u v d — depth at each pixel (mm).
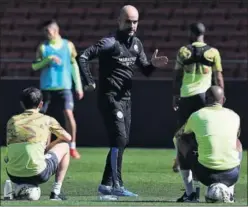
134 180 42812
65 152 31656
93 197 35750
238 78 59156
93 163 49781
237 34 68125
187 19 69500
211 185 29734
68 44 48469
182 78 39062
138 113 58531
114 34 34406
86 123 58469
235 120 30188
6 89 58781
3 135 59031
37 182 30766
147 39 67750
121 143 34406
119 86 34469
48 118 31094
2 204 28047
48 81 48156
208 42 67438
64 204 28469
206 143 29672
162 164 49375
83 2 71188
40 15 70250
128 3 70875
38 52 48219
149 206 27953
